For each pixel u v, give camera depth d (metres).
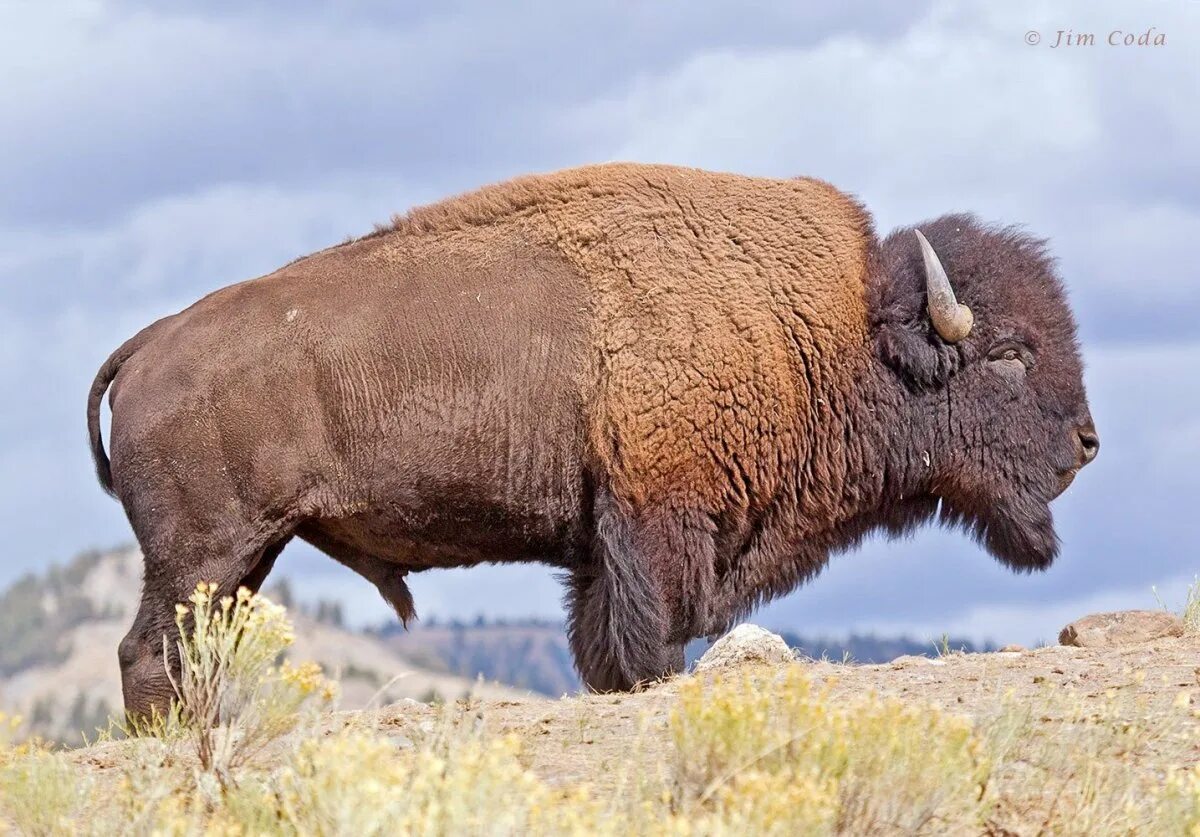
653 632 28.33
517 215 30.14
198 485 28.64
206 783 17.84
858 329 30.39
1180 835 16.38
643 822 15.75
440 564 30.78
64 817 17.11
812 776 15.72
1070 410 31.73
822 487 30.42
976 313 31.25
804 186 31.16
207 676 19.03
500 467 29.23
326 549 31.06
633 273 29.30
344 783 14.70
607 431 28.78
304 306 29.41
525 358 29.20
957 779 16.47
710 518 29.30
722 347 29.05
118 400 29.38
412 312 29.38
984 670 24.27
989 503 31.56
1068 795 17.78
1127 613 28.53
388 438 29.12
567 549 29.78
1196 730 19.72
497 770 14.70
